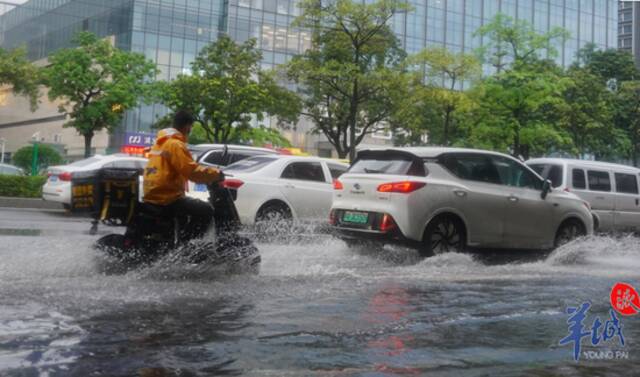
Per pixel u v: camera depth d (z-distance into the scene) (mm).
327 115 32438
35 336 4012
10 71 30297
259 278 6797
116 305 5039
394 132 35688
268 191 11883
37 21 55469
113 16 47062
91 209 6734
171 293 5652
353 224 9258
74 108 32781
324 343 4102
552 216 10164
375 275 7402
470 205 9273
